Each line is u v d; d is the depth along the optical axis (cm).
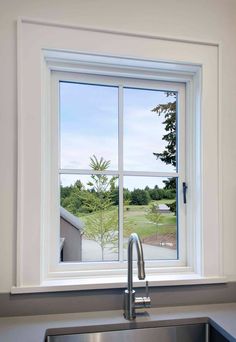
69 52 125
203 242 133
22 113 120
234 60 141
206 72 137
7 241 117
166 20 135
